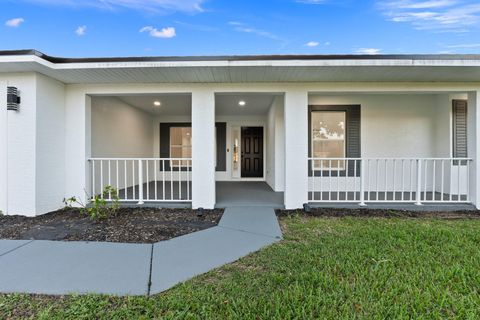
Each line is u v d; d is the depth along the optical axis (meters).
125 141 7.67
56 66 4.21
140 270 2.53
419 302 1.93
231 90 5.04
